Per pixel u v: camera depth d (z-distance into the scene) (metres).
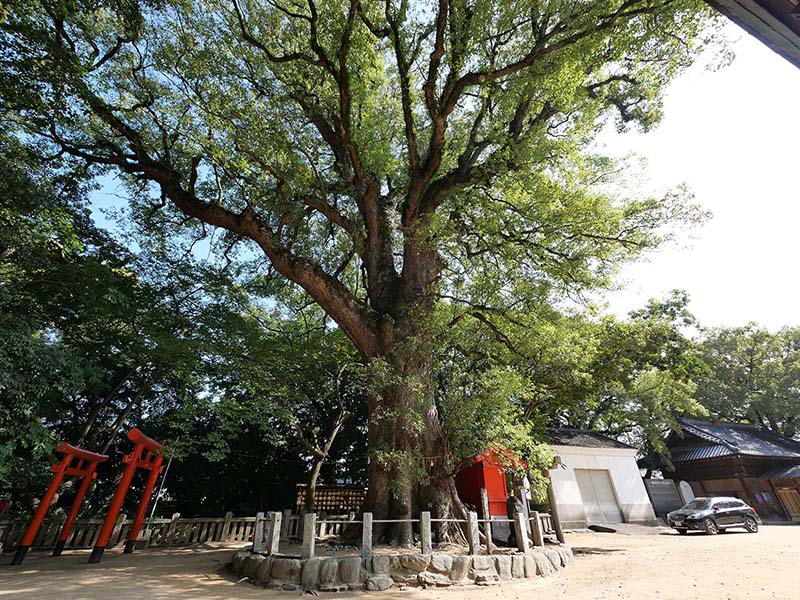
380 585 5.94
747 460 20.33
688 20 8.26
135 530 10.09
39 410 9.57
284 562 6.14
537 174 9.27
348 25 9.00
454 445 8.00
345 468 19.08
